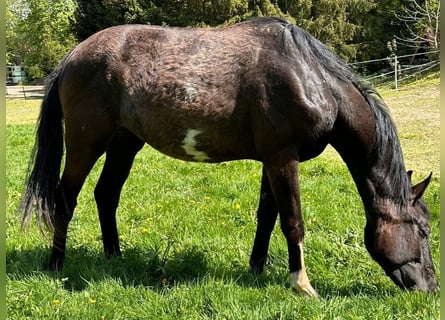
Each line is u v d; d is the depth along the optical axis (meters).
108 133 4.16
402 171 3.87
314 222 5.46
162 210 6.05
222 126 3.89
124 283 4.04
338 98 3.83
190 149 4.05
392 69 25.73
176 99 3.88
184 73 3.89
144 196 6.75
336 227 5.26
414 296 3.62
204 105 3.86
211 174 7.83
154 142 4.11
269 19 4.01
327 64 3.86
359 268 4.37
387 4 26.84
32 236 5.06
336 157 9.97
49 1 40.47
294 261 3.91
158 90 3.91
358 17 27.38
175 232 5.19
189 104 3.87
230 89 3.84
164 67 3.93
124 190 7.05
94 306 3.65
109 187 4.57
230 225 5.42
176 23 25.75
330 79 3.83
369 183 3.89
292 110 3.71
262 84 3.76
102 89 4.05
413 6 24.23
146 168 8.50
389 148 3.85
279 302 3.60
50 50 40.06
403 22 26.44
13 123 18.00
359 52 27.20
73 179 4.22
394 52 25.38
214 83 3.85
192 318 3.46
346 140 3.94
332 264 4.45
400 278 3.84
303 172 7.93
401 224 3.85
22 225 4.11
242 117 3.87
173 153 4.14
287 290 3.86
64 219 4.23
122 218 5.78
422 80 20.23
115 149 4.55
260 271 4.31
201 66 3.88
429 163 8.95
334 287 4.05
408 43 26.17
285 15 24.81
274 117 3.74
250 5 25.22
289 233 3.87
